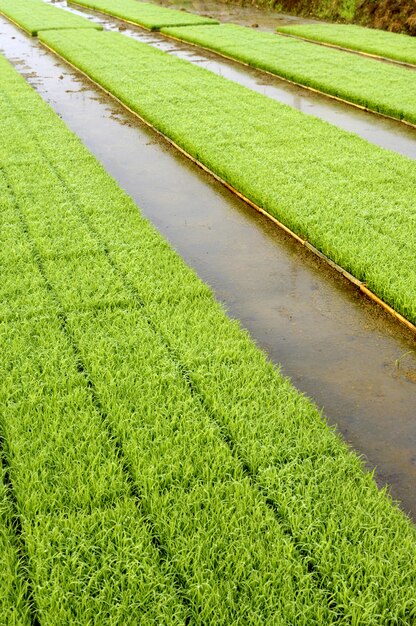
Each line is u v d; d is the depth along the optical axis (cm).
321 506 373
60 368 496
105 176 960
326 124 1235
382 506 375
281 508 373
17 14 2925
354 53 2033
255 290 662
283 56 1906
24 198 853
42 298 598
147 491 387
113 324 558
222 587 322
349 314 615
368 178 937
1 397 466
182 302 603
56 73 1761
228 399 468
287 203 834
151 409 456
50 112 1311
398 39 2197
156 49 2042
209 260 729
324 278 685
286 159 1021
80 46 2072
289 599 315
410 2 2430
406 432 459
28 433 428
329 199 849
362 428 464
